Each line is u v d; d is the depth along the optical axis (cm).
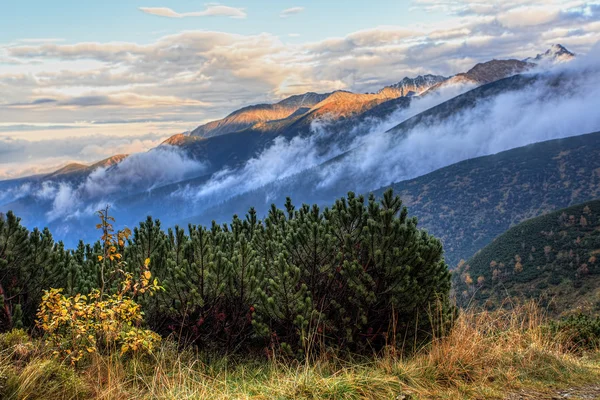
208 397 459
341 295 671
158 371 511
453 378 539
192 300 636
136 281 603
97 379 495
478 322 678
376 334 648
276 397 462
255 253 691
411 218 670
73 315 521
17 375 429
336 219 699
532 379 565
